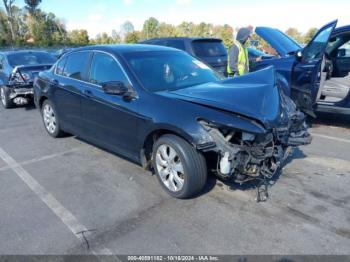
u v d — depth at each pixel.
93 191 3.80
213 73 4.66
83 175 4.24
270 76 3.90
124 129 3.98
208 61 8.69
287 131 3.46
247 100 3.33
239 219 3.13
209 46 9.09
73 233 3.03
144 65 4.15
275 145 3.37
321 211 3.23
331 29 5.33
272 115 3.31
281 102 3.64
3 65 9.08
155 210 3.35
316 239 2.82
